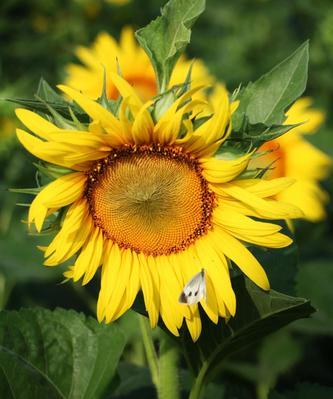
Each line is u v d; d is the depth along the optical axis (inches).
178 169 36.0
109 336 38.8
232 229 36.1
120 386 45.0
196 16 35.2
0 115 61.6
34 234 35.0
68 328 38.7
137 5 86.4
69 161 34.3
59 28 82.3
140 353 55.8
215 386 47.8
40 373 38.0
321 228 61.8
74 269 35.9
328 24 80.6
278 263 39.5
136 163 35.8
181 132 34.9
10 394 37.2
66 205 35.3
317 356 60.5
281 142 56.6
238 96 36.3
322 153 56.1
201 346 37.6
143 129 34.5
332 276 57.8
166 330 37.1
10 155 62.0
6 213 62.8
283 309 35.6
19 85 67.2
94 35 83.0
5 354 37.4
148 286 36.3
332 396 44.6
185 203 36.2
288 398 44.7
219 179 35.3
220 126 34.1
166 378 38.2
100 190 35.9
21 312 38.3
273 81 36.3
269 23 91.3
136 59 57.2
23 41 80.5
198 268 36.4
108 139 34.8
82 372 38.4
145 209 36.2
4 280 60.7
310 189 56.6
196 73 55.1
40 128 33.7
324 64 81.7
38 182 35.5
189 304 34.2
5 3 80.4
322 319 56.4
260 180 35.0
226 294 35.5
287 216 34.8
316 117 56.7
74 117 33.8
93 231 36.4
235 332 36.9
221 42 90.7
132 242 36.6
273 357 58.9
